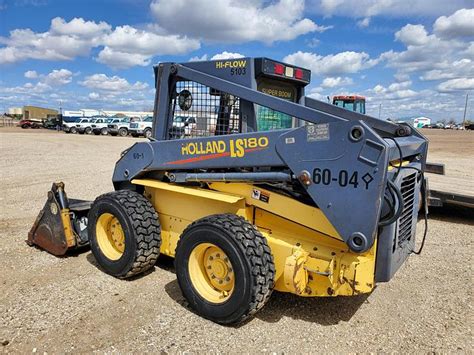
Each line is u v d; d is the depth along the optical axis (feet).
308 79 14.08
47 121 167.12
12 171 38.99
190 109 13.58
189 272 11.49
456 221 22.99
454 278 14.78
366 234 9.36
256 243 10.39
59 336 10.43
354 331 11.02
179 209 13.52
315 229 10.68
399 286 14.01
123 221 13.20
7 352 9.74
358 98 54.13
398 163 11.78
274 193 11.27
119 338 10.38
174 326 10.96
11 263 15.25
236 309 10.44
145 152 13.82
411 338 10.76
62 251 15.49
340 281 10.29
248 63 12.16
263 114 12.41
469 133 167.32
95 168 42.14
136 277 14.06
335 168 9.66
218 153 11.85
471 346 10.41
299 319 11.55
